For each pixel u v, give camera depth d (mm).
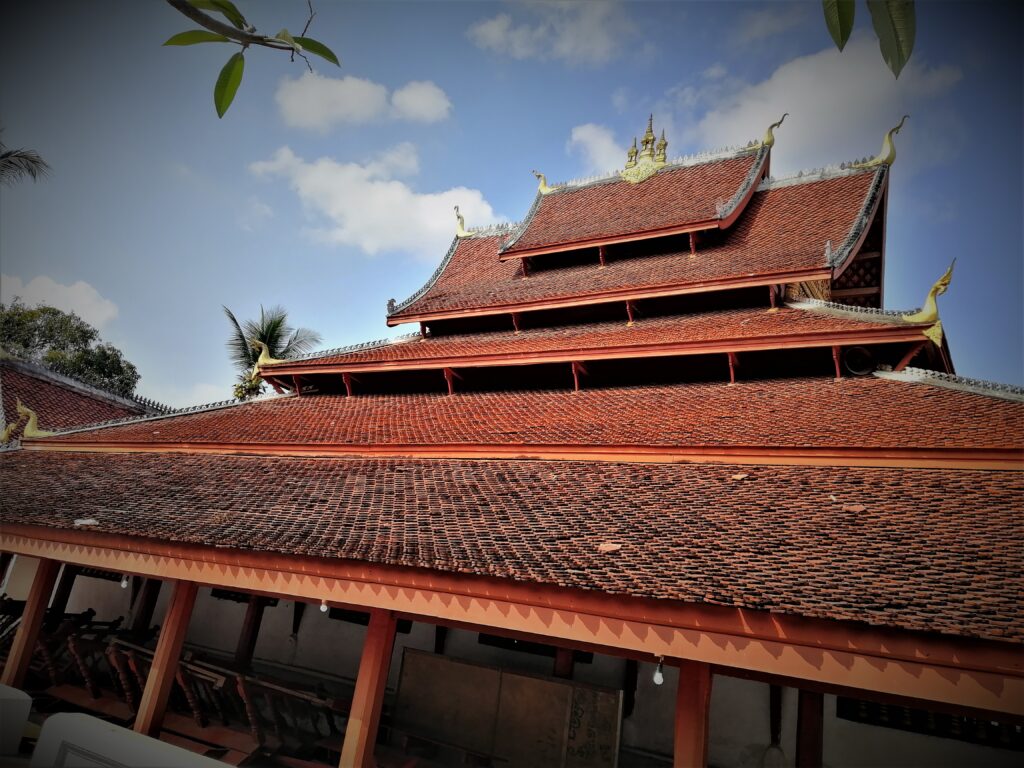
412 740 11617
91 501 11172
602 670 11938
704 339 12133
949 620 5379
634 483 9352
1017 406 9055
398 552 7691
